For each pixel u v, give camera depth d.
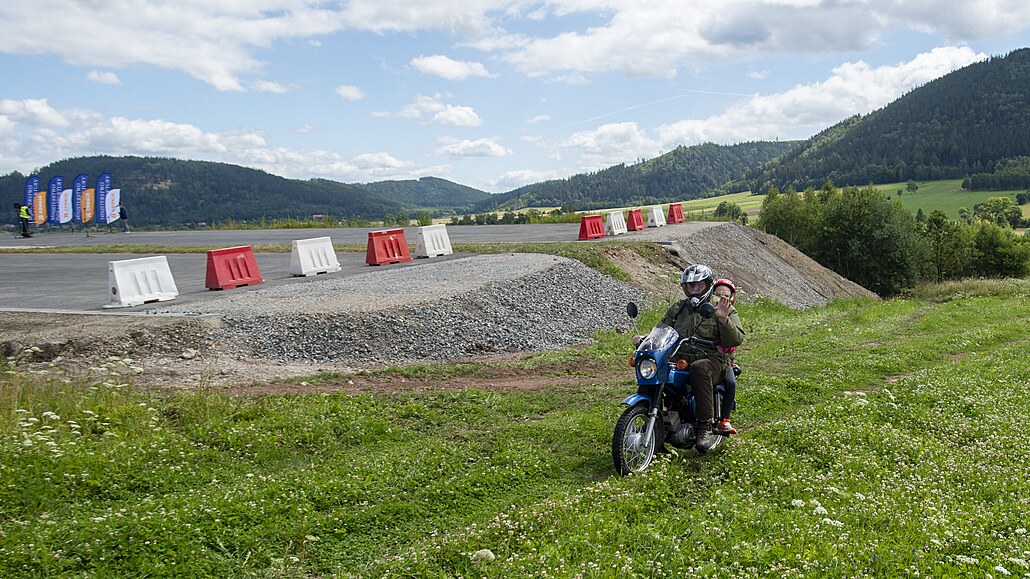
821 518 4.87
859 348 14.02
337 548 4.66
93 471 5.71
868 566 4.10
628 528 4.66
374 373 10.59
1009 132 172.12
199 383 9.32
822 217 59.16
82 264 24.75
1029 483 5.79
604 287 19.56
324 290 15.80
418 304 14.04
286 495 5.27
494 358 12.67
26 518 4.85
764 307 23.02
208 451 6.53
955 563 4.21
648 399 6.21
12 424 6.64
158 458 6.19
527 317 15.41
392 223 55.62
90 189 48.34
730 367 6.69
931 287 39.66
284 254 26.78
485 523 4.96
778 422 7.62
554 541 4.42
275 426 7.33
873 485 5.68
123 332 11.38
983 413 8.23
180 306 14.09
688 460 6.36
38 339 10.88
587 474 6.25
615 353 12.99
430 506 5.35
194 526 4.61
